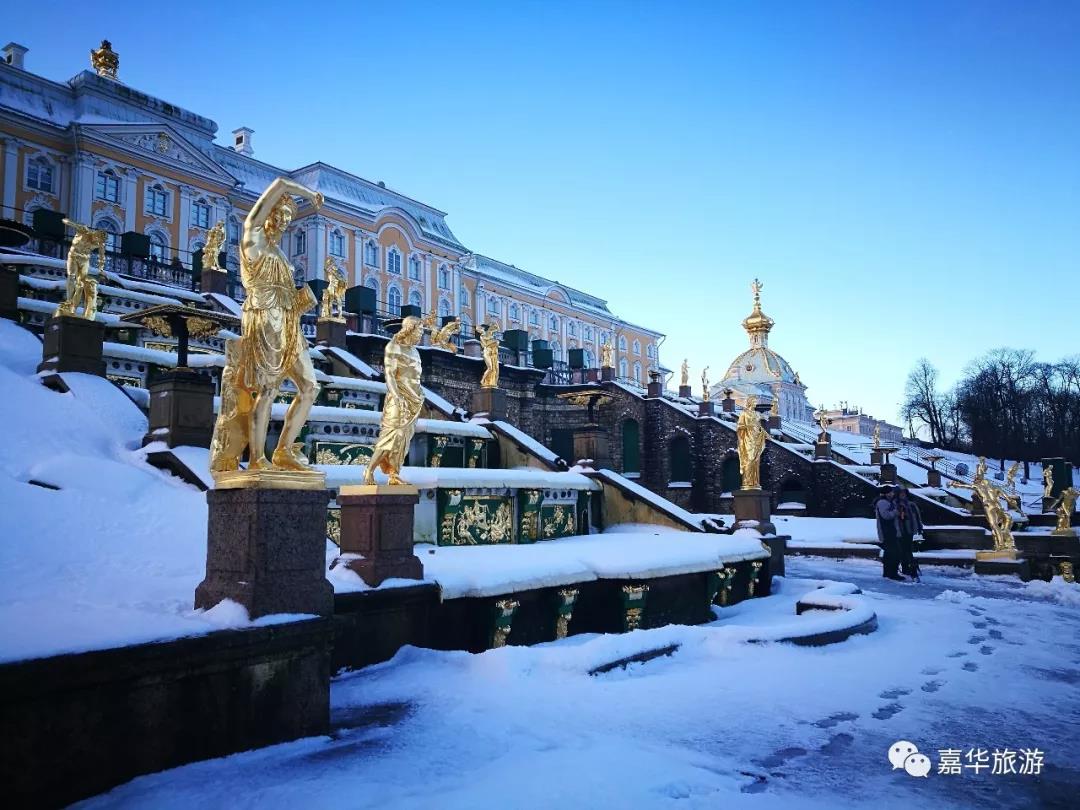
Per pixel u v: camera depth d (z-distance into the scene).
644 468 40.34
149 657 5.34
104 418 12.88
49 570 8.04
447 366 31.48
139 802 4.96
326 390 20.19
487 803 5.01
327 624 6.52
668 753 6.20
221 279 27.75
